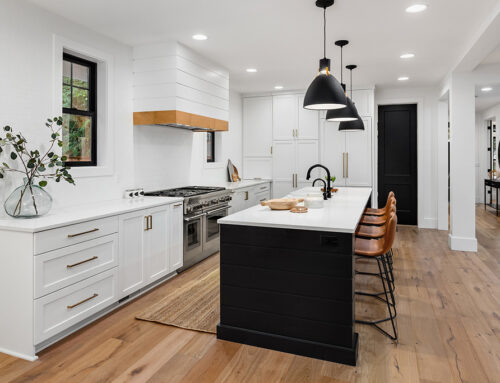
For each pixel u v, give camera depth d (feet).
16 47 9.06
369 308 9.92
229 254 8.11
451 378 6.69
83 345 7.98
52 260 7.81
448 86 17.15
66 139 11.08
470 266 13.88
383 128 22.48
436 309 9.82
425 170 21.49
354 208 10.05
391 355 7.50
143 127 13.62
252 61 15.07
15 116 9.06
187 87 13.17
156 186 14.46
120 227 9.87
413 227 21.83
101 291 9.25
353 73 17.43
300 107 21.49
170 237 12.19
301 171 21.65
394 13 10.29
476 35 11.76
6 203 8.30
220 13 10.25
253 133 22.53
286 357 7.47
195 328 8.74
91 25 11.02
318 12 10.19
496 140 29.25
